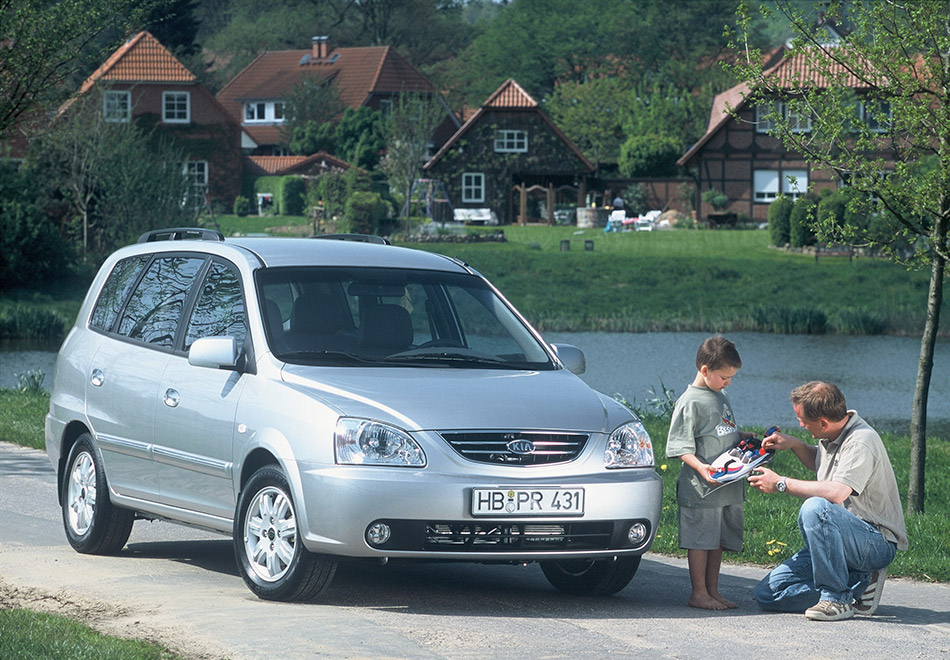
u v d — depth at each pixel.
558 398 20.34
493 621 18.75
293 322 21.34
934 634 18.89
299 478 19.05
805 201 33.03
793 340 116.56
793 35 31.38
